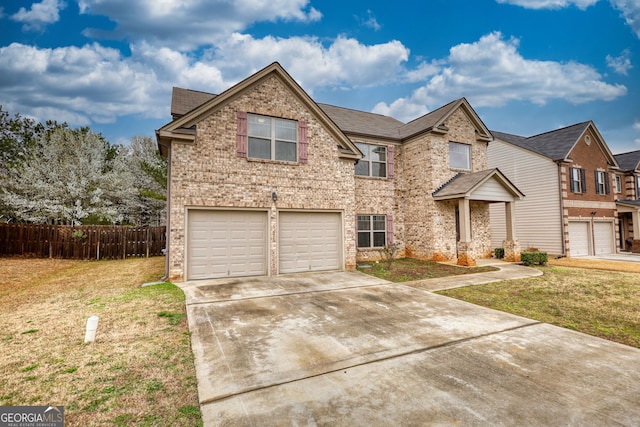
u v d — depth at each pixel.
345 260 11.48
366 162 14.66
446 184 14.25
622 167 21.83
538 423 2.77
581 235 17.25
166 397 3.18
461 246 12.69
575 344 4.61
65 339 4.67
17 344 4.46
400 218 15.27
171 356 4.14
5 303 6.73
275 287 8.55
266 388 3.37
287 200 10.59
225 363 3.96
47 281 9.33
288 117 10.77
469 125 15.28
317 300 7.23
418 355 4.21
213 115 9.66
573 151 17.12
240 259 9.94
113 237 15.12
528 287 8.69
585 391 3.31
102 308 6.32
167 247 9.27
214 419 2.83
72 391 3.25
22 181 18.09
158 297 7.23
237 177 9.88
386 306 6.74
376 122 16.97
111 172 21.39
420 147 14.53
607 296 7.64
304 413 2.92
